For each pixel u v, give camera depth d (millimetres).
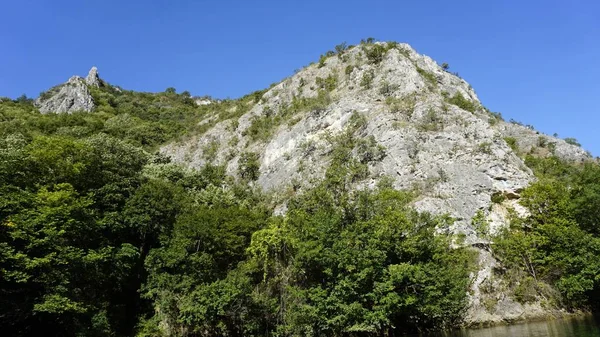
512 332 35094
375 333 38344
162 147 105938
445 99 80688
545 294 45562
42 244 33062
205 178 69125
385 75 82750
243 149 88875
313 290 36406
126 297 44625
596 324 34594
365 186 50844
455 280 39094
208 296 37156
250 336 37719
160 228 45500
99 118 122062
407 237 40469
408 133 62875
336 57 104562
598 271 43500
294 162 73375
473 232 50469
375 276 37031
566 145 89250
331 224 38906
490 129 63719
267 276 40938
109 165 49031
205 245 42250
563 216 49719
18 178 37969
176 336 38469
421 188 55562
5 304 30938
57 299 31547
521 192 54406
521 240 47875
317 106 80312
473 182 55844
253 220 47344
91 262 37188
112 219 42719
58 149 43688
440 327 41438
